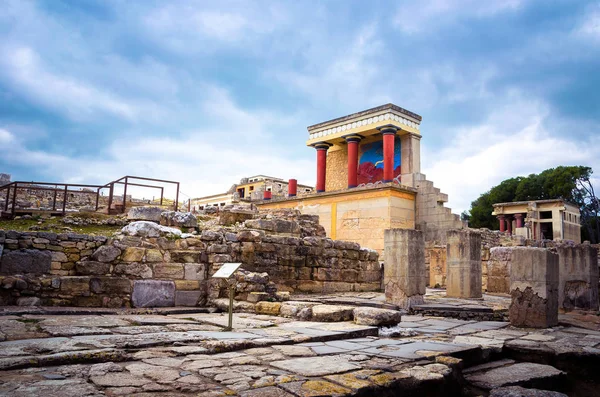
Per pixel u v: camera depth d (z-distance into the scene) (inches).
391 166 1034.7
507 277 636.1
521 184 2000.5
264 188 1771.7
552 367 246.4
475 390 211.6
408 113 1093.8
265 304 369.4
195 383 159.0
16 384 149.0
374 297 524.7
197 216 768.3
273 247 533.6
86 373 166.9
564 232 1680.6
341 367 188.4
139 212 556.4
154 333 249.0
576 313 437.1
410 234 436.1
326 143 1216.8
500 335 307.6
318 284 584.7
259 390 153.6
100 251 382.0
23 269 355.3
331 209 958.4
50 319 287.9
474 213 2150.6
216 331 269.7
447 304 436.8
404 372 187.6
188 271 419.2
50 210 589.0
